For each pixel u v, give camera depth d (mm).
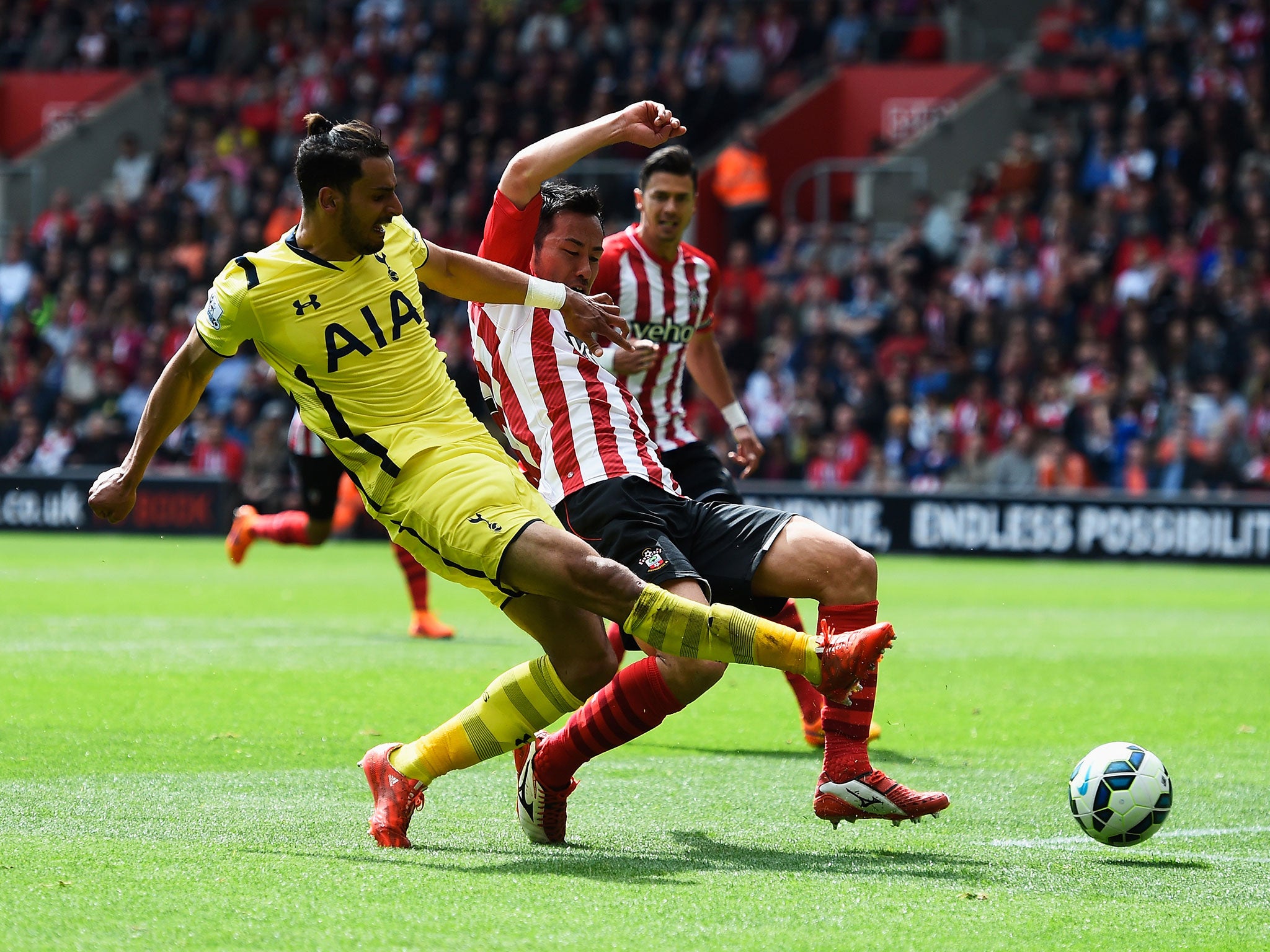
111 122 46062
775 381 33812
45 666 13617
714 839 7613
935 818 8234
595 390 8234
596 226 8367
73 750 9648
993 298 34312
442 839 7465
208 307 7203
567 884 6508
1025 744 10672
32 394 37812
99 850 6957
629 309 10453
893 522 31156
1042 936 5879
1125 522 29766
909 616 19922
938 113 40594
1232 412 30125
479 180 39125
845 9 43500
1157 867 7121
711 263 10805
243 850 7023
